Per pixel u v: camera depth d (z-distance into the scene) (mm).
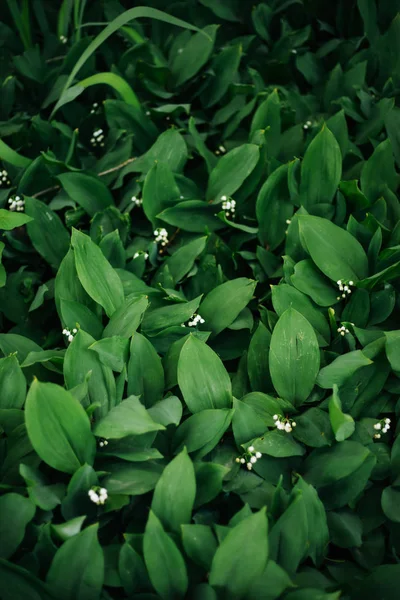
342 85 1562
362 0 1585
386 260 1261
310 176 1339
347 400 1167
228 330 1273
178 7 1667
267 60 1656
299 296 1240
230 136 1546
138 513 1098
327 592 1039
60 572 986
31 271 1362
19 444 1102
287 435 1141
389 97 1549
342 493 1101
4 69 1622
